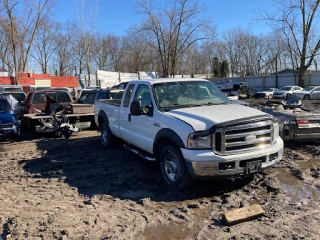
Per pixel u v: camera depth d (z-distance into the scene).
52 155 7.38
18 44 31.45
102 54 56.88
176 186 4.71
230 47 74.44
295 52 37.41
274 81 43.00
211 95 5.70
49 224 3.62
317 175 5.31
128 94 6.39
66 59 62.16
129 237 3.37
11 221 3.72
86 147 8.12
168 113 4.91
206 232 3.45
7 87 23.81
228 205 4.14
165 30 34.31
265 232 3.38
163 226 3.62
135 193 4.75
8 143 9.30
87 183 5.24
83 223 3.67
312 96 29.33
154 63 42.91
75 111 10.18
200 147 4.22
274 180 5.04
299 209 3.96
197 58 63.84
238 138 4.28
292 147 7.26
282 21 35.28
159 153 5.14
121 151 7.41
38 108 11.31
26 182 5.39
